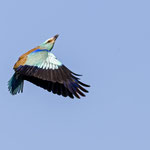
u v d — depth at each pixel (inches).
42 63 660.7
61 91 670.5
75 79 650.2
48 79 645.9
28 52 697.6
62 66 658.2
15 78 703.7
